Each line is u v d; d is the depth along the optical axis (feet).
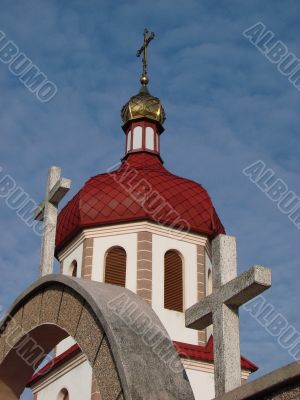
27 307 34.24
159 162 88.63
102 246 73.87
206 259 75.92
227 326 26.20
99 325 27.14
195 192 78.38
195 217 75.82
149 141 90.99
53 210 37.42
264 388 21.01
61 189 36.47
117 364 24.56
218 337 26.14
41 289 33.32
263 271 25.35
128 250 73.05
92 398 65.51
